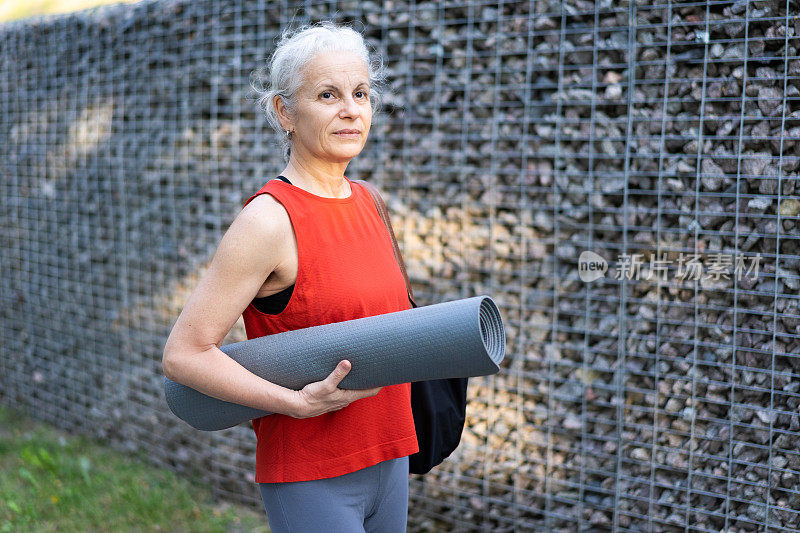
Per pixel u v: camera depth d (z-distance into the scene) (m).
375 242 1.76
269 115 1.73
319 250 1.63
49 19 4.63
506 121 3.03
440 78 3.16
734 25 2.52
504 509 3.10
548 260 2.99
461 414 2.07
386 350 1.56
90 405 4.49
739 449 2.62
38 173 4.80
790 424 2.53
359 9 3.32
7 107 5.03
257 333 1.73
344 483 1.72
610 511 2.88
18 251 4.99
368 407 1.74
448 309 1.55
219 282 1.57
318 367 1.60
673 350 2.74
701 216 2.64
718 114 2.59
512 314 3.08
